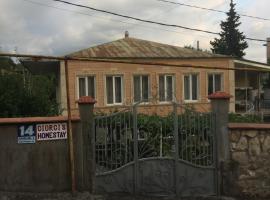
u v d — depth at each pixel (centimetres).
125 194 1038
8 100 1819
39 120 1024
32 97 1895
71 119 1028
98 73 2362
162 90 2466
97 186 1032
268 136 1065
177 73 2492
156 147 1065
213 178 1068
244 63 2647
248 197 1059
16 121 1016
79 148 1034
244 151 1065
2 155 1018
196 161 1064
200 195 1059
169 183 1052
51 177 1031
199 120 1068
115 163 1041
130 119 1046
